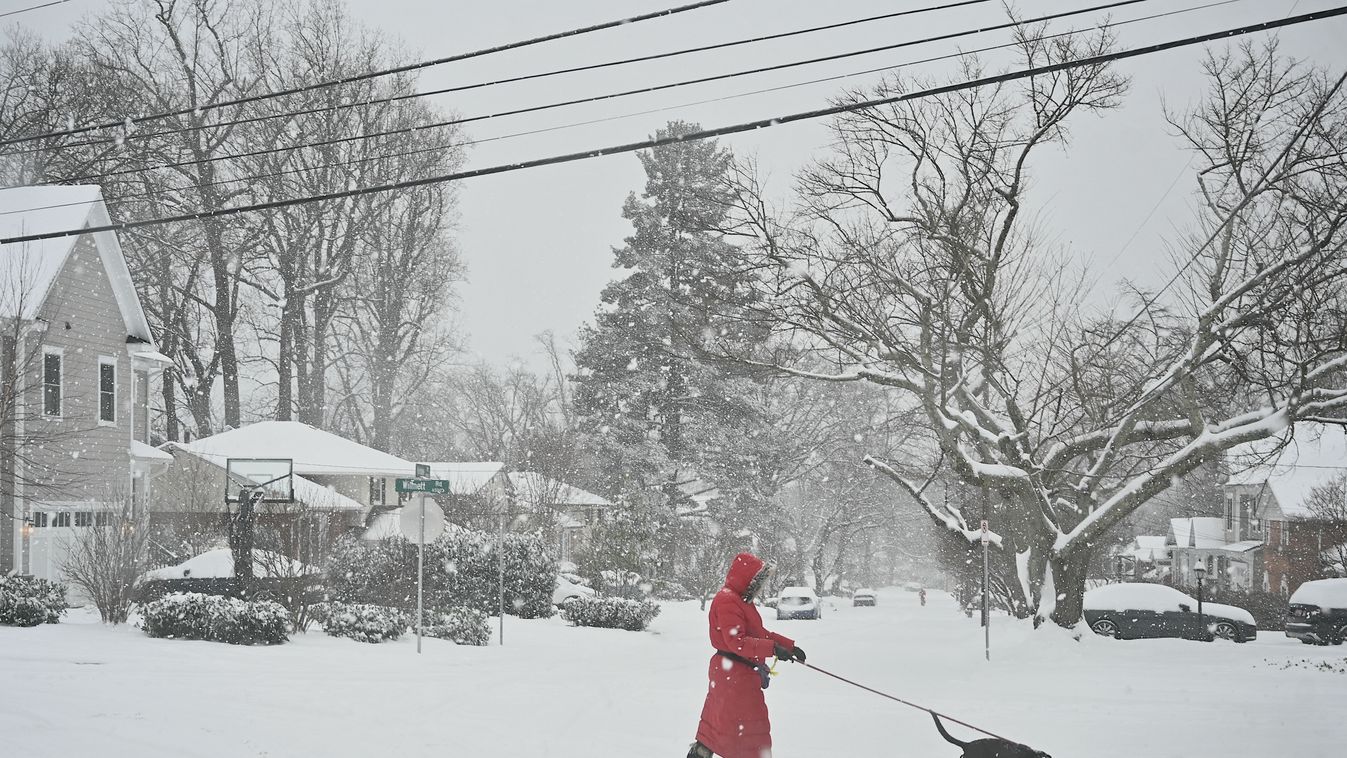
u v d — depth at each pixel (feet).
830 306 88.58
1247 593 172.35
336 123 178.81
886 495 249.34
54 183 126.93
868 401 226.38
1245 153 82.69
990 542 92.63
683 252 196.13
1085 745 39.65
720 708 29.91
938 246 86.74
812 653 77.77
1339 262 75.10
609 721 42.86
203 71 170.40
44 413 99.81
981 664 72.13
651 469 198.08
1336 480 185.57
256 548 83.71
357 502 157.28
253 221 173.68
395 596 94.02
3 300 92.38
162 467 131.13
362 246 192.24
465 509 155.22
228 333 180.04
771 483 216.33
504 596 107.96
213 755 31.94
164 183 162.81
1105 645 82.79
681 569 195.72
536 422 268.41
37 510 99.81
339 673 55.98
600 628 106.32
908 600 304.30
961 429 88.69
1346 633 109.50
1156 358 90.48
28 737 32.86
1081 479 91.09
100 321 109.70
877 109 86.79
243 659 59.72
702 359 96.89
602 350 207.92
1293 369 78.48
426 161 186.19
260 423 168.35
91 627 73.46
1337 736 41.91
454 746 35.55
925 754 36.99
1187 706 50.70
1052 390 94.27
